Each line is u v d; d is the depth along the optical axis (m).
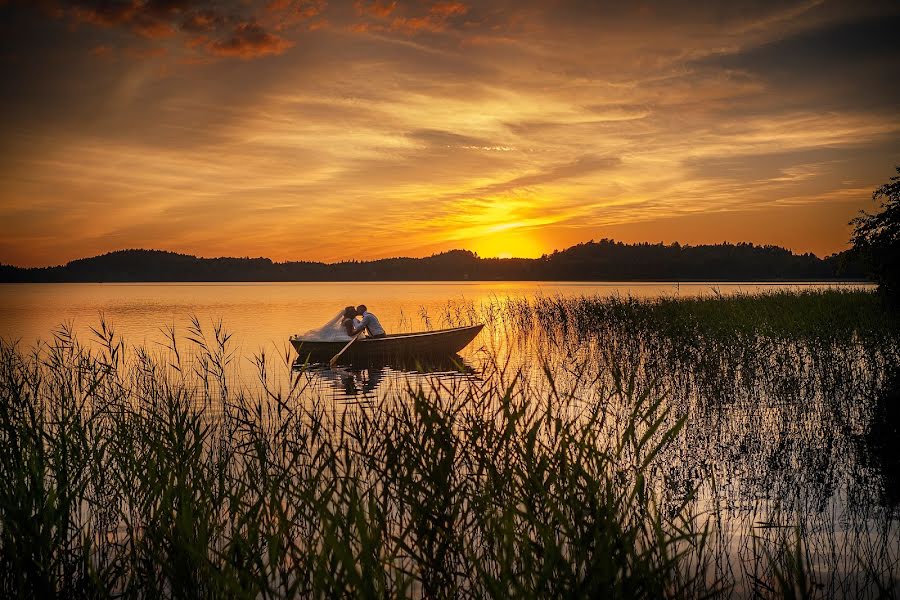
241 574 2.87
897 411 9.16
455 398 4.55
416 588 3.58
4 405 5.08
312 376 13.35
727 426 8.38
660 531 2.94
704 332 16.25
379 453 4.40
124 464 4.99
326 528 2.92
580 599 2.62
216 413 8.19
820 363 12.63
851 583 3.90
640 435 7.56
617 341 17.67
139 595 3.77
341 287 144.88
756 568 4.10
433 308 41.53
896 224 20.52
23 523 3.25
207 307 47.69
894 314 18.70
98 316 35.72
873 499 5.59
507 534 2.90
